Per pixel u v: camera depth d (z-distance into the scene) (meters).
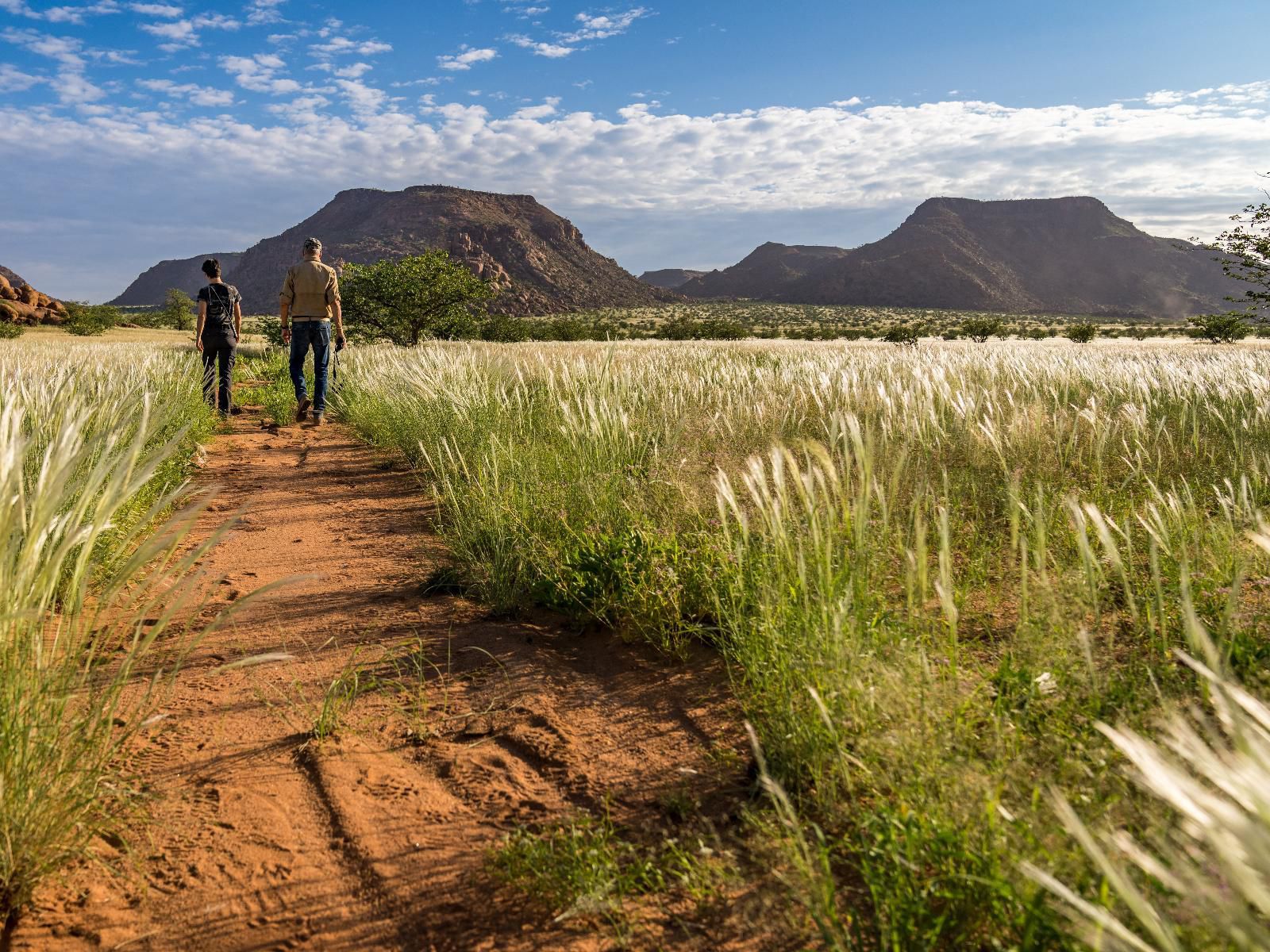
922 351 16.45
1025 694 2.38
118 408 5.22
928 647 2.72
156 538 1.95
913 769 1.96
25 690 1.96
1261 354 15.30
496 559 4.20
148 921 1.90
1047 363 10.26
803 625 2.62
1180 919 1.34
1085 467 5.23
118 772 2.43
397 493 6.81
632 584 3.75
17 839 1.88
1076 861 1.55
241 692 3.07
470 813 2.34
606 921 1.89
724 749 2.63
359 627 3.75
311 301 11.21
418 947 1.83
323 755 2.64
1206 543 3.50
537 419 7.44
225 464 8.17
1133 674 2.52
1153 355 14.88
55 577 1.86
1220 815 0.84
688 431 6.18
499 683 3.18
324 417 12.32
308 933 1.87
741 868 2.01
